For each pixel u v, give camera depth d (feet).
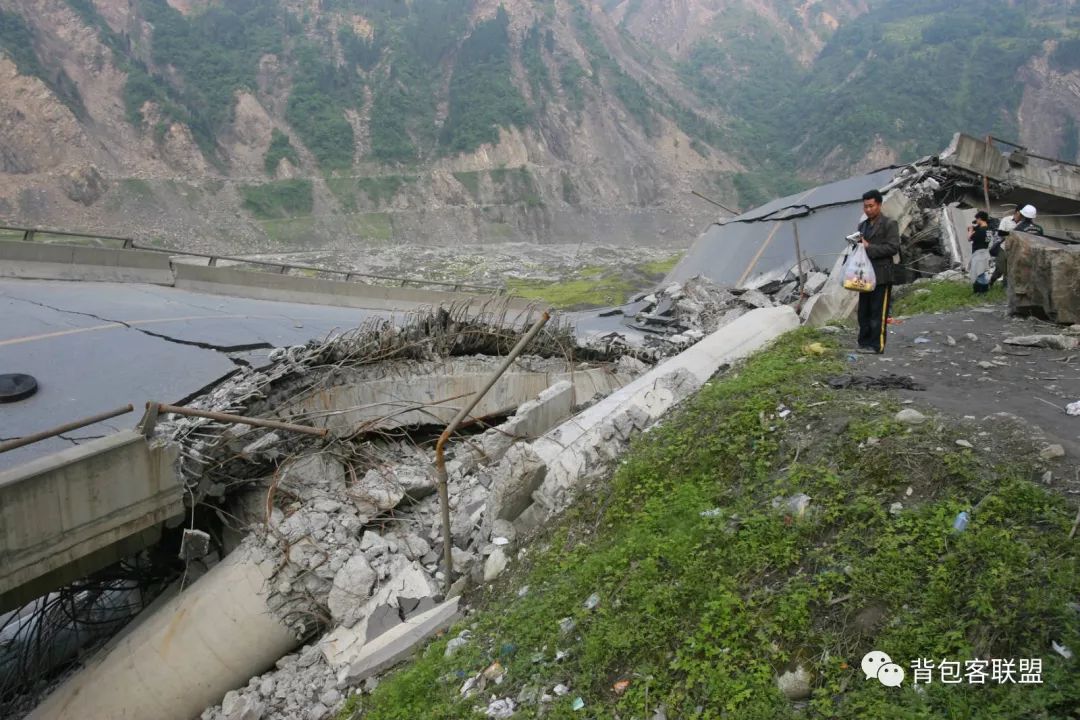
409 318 43.34
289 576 27.20
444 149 460.96
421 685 19.70
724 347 41.27
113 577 30.83
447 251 351.46
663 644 16.37
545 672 17.49
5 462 27.73
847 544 16.62
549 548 23.58
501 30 548.72
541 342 49.14
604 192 474.08
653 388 33.14
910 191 73.67
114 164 362.33
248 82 458.09
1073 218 87.30
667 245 427.74
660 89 616.39
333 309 64.39
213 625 26.25
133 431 26.35
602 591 19.07
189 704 25.95
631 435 29.07
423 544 28.71
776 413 23.18
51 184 331.57
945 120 520.01
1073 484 16.28
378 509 30.73
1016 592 13.74
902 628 14.14
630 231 442.50
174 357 39.06
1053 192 81.41
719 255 85.46
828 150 532.73
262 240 356.59
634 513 22.26
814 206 80.07
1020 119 521.65
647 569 18.63
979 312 38.27
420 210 412.16
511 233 414.21
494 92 494.59
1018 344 28.96
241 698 25.08
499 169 450.71
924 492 17.31
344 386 37.29
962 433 19.06
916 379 25.36
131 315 46.96
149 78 409.08
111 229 326.03
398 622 24.56
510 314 57.16
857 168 504.43
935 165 77.51
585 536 23.17
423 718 18.26
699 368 38.63
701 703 14.69
